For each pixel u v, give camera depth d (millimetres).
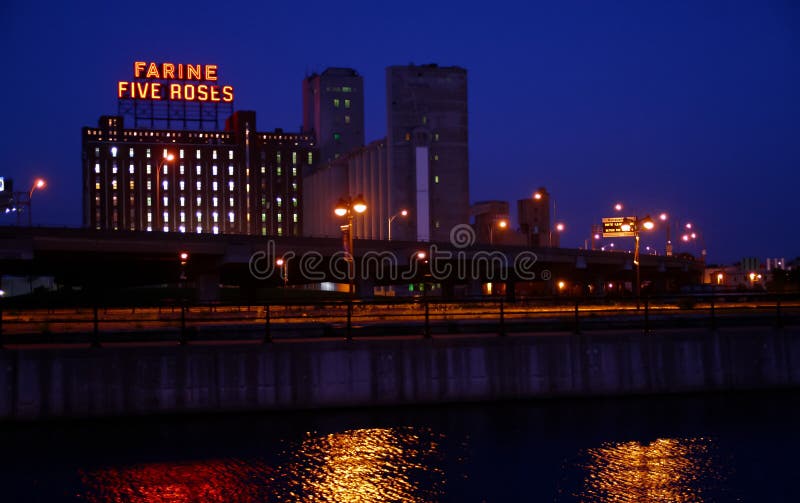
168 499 18547
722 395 27938
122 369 24188
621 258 137375
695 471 20625
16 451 21953
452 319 38094
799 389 28391
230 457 21500
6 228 72562
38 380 23844
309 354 25297
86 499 18547
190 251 85062
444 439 23172
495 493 18953
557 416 25516
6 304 77000
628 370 27359
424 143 199875
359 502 18359
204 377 24609
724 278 187125
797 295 29531
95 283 121438
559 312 33438
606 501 18516
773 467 20922
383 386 25719
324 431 23750
